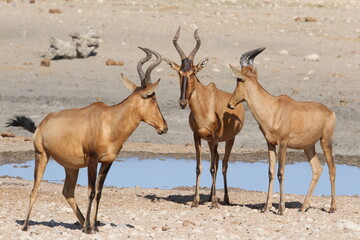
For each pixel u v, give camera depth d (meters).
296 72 100.25
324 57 110.69
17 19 125.50
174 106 80.50
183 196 46.38
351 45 119.88
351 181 53.22
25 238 29.23
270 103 39.94
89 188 30.83
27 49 109.31
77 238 29.86
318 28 131.12
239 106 44.38
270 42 119.06
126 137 31.27
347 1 165.12
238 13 142.75
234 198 46.38
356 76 99.06
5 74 94.19
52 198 43.06
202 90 41.69
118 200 43.38
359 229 34.56
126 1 150.88
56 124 31.16
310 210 41.66
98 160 30.92
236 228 34.00
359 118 75.88
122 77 32.16
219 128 42.47
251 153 62.72
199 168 42.62
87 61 103.88
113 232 31.88
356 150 63.97
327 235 32.47
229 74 97.88
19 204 40.28
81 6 141.62
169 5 148.38
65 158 31.16
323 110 41.19
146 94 31.05
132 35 119.50
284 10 148.50
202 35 121.25
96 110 30.97
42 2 143.88
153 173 54.78
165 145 65.50
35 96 84.12
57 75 95.31
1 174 52.94
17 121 32.38
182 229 33.22
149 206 41.91
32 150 62.28
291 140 40.03
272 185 40.28
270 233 32.75
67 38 116.12
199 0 156.88
